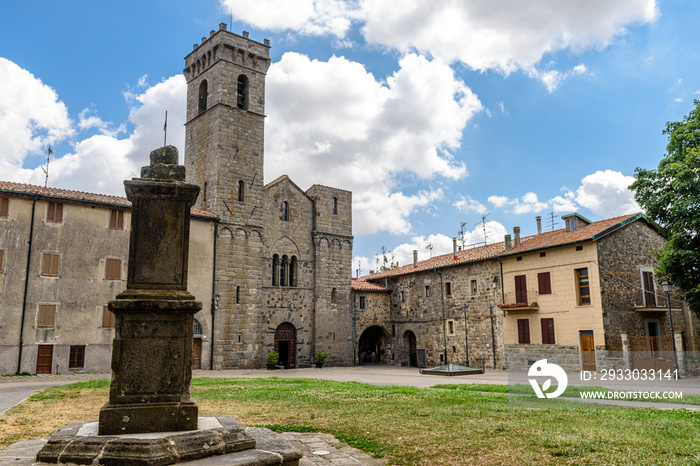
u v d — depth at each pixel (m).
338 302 48.75
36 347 31.94
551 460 8.03
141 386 7.77
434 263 49.31
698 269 28.88
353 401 16.22
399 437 10.04
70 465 6.59
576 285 35.56
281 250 45.84
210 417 8.94
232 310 40.53
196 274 39.09
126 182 8.55
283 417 12.77
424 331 48.16
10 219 32.28
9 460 7.03
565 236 38.03
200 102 46.41
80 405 15.38
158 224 8.64
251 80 45.75
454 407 14.34
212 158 42.91
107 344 34.09
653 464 7.59
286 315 45.03
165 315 8.05
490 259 42.00
